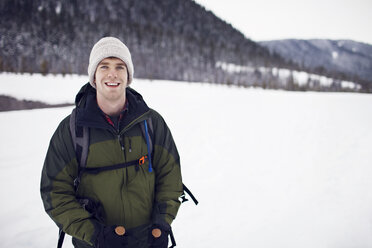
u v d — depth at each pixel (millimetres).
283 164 4598
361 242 2338
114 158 1052
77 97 1105
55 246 2391
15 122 9305
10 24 74562
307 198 3236
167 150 1195
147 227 1140
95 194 1047
